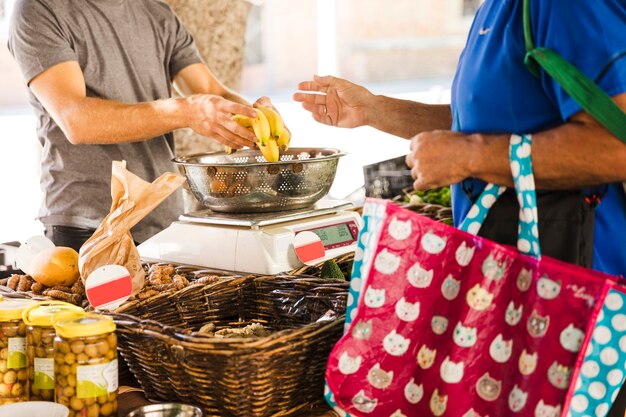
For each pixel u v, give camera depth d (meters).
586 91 1.23
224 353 1.34
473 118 1.42
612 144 1.24
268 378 1.39
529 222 1.29
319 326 1.45
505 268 1.31
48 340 1.40
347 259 2.10
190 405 1.33
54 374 1.34
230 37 3.54
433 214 2.88
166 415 1.32
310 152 2.24
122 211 1.72
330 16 4.89
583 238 1.35
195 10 3.44
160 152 2.55
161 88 2.60
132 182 1.73
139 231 2.47
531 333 1.30
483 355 1.33
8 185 4.71
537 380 1.30
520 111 1.37
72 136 2.26
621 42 1.23
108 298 1.62
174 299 1.73
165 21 2.63
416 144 1.38
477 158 1.33
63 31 2.34
